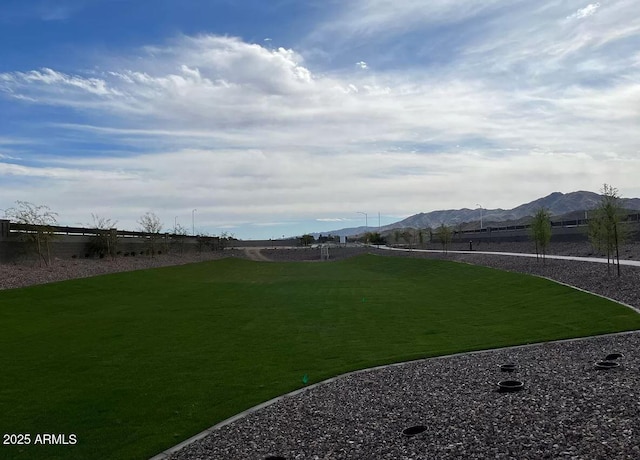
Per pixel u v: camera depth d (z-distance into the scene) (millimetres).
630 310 17438
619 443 6152
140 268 47344
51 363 14156
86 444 8539
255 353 15195
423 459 6613
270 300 28469
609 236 26578
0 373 13102
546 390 8883
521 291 26188
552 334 15609
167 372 13094
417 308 24094
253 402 10531
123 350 15820
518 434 6910
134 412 10047
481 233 86688
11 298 26000
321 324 20172
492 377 10594
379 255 79562
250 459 7523
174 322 21125
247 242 130000
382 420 8531
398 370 12359
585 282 24875
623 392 8078
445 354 13969
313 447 7676
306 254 105250
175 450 8133
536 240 39438
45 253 39812
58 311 24031
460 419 7934
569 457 5992
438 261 51750
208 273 51219
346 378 11961
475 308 23375
